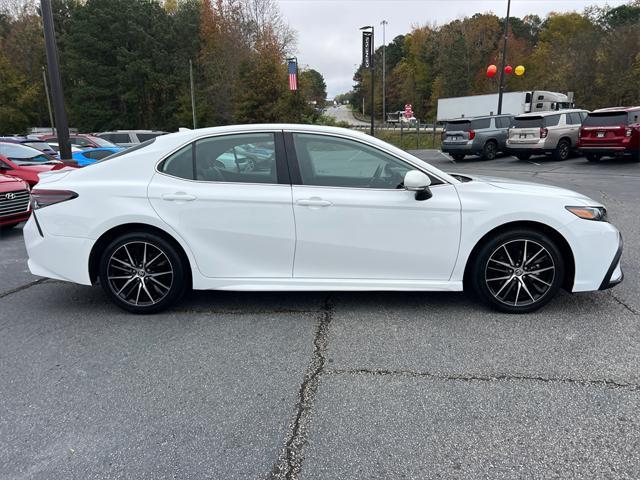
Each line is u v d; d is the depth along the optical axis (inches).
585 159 705.0
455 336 139.7
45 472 87.0
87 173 157.5
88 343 139.3
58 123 419.5
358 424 99.9
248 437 96.3
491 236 151.3
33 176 401.7
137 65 1808.6
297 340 139.3
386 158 150.6
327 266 152.5
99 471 87.0
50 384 117.0
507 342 135.3
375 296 173.5
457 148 802.2
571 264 152.1
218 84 1761.8
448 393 110.7
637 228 271.4
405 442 94.0
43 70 1830.7
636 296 168.6
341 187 149.9
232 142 152.7
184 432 98.1
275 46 1791.3
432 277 153.0
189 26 1905.8
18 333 146.8
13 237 294.8
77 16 1863.9
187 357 130.0
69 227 153.3
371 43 1163.9
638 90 1395.2
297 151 151.6
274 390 113.3
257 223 149.7
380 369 122.0
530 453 90.2
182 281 157.0
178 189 151.1
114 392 113.1
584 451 90.5
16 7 2027.6
